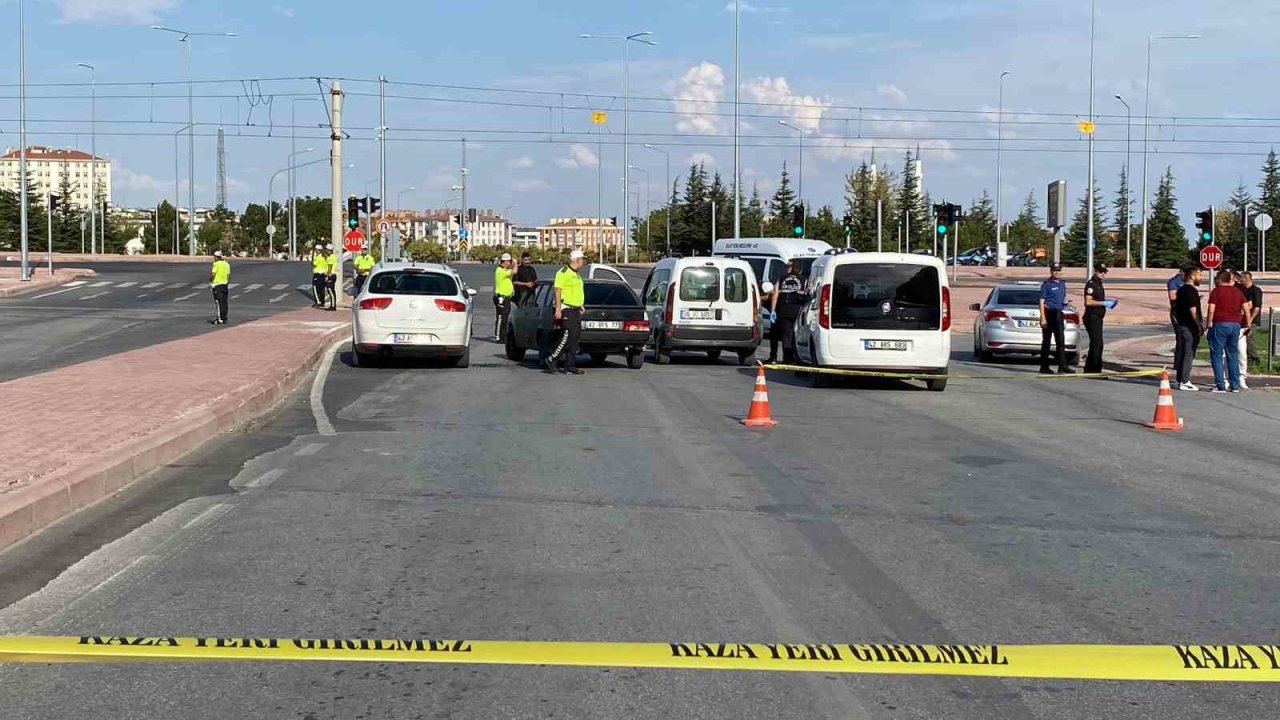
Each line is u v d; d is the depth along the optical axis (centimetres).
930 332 1770
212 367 1759
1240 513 892
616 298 2203
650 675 523
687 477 1012
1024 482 1012
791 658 546
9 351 2217
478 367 2127
